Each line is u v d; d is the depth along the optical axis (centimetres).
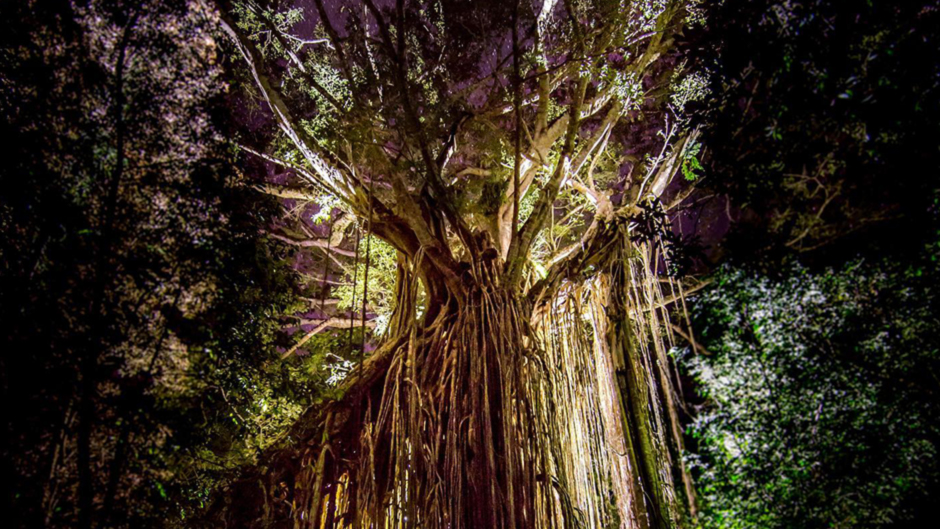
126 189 432
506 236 870
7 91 414
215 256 481
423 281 736
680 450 841
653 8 768
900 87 387
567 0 715
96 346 385
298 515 558
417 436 571
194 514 530
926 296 711
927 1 375
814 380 786
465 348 627
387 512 551
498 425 580
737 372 854
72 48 428
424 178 727
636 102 855
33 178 396
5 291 379
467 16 799
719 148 459
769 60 413
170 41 470
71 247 396
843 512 725
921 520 688
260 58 671
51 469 365
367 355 765
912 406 722
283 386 591
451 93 827
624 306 781
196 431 485
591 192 898
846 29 389
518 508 542
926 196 455
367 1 617
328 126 687
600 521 646
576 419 691
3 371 365
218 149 495
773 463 791
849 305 759
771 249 488
